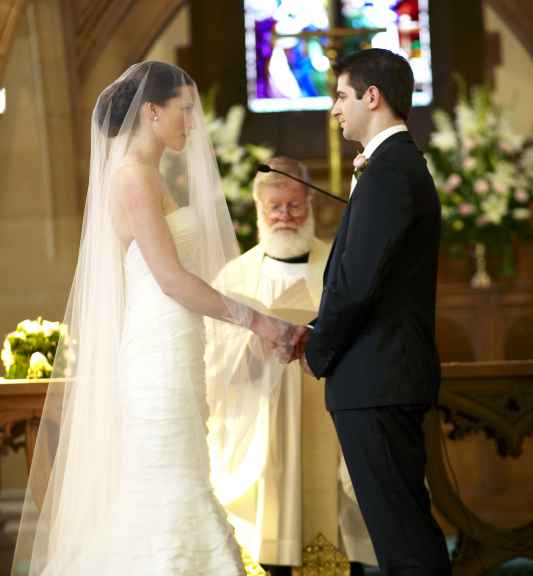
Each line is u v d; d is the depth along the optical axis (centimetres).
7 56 767
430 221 342
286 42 1094
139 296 345
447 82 1070
